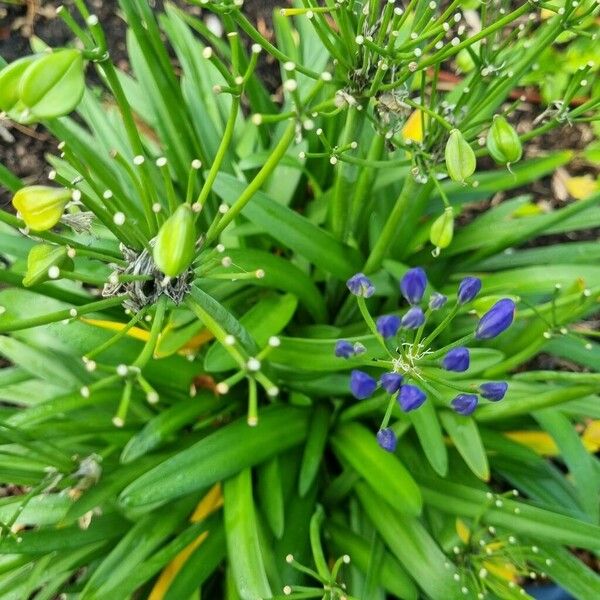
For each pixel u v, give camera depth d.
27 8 0.87
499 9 0.41
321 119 0.62
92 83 0.82
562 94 0.79
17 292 0.51
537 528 0.46
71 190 0.29
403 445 0.57
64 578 0.51
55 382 0.53
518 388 0.52
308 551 0.52
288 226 0.52
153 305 0.32
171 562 0.54
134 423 0.54
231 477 0.49
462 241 0.63
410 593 0.48
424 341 0.35
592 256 0.63
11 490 0.68
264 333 0.54
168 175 0.31
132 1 0.46
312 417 0.55
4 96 0.27
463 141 0.33
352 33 0.36
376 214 0.61
